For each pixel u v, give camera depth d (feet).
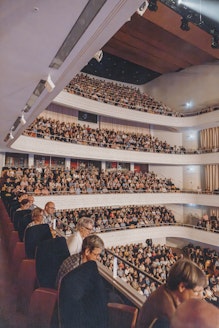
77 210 50.75
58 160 57.11
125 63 65.77
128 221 52.85
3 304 10.34
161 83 73.56
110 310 6.25
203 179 63.87
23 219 14.57
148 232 54.90
